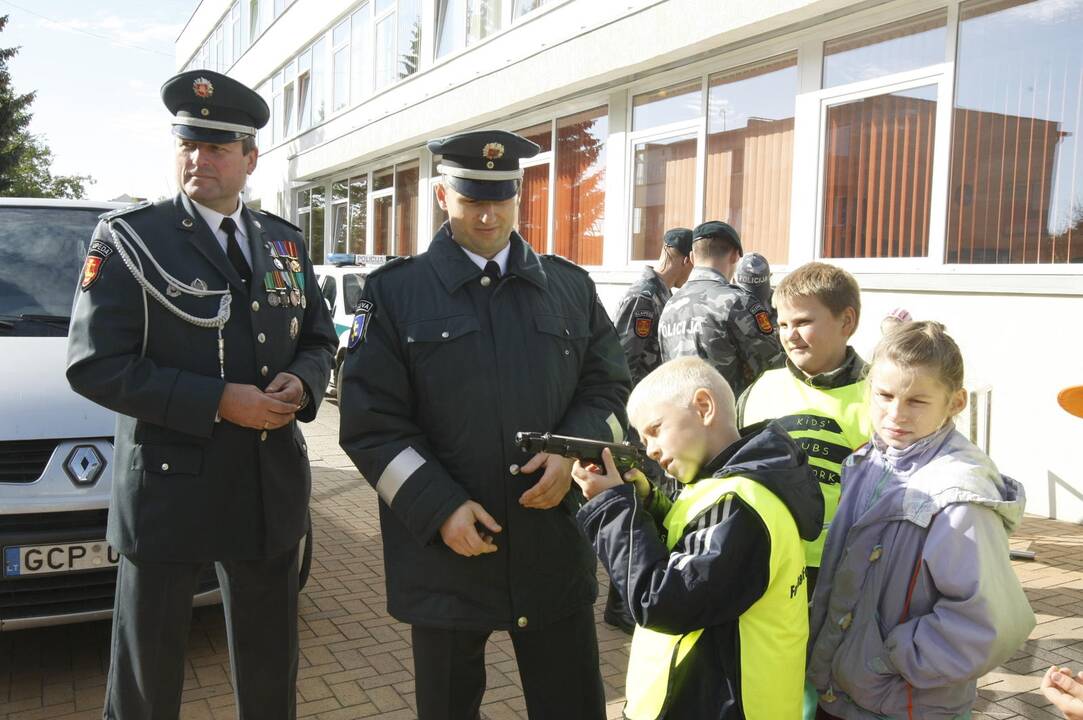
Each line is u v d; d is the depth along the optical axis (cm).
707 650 177
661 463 190
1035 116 516
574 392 236
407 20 1377
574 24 903
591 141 954
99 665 342
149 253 239
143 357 237
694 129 786
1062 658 344
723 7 676
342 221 1770
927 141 579
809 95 657
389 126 1380
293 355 266
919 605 185
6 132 3581
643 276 412
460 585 214
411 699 320
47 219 438
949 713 186
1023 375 523
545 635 227
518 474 216
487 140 219
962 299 553
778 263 700
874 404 198
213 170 249
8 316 382
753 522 171
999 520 183
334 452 773
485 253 228
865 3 595
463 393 216
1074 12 495
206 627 381
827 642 198
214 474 241
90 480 314
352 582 443
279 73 2128
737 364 332
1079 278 491
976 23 545
